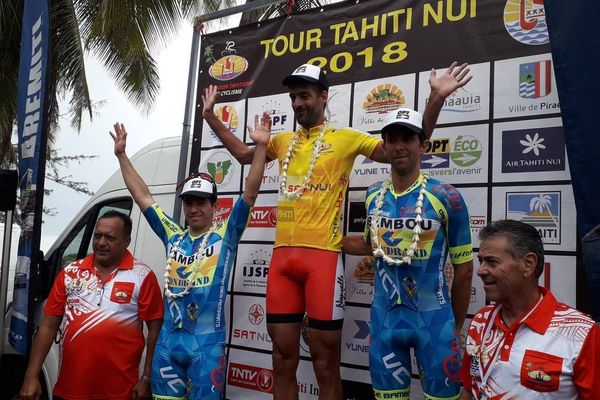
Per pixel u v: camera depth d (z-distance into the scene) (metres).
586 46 2.10
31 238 3.43
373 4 3.11
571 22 2.14
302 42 3.35
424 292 2.26
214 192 2.78
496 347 1.65
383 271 2.36
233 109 3.57
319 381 2.58
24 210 3.54
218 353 2.61
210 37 3.74
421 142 2.33
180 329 2.64
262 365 3.18
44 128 3.46
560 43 2.16
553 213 2.48
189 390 2.61
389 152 2.31
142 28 7.38
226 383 3.29
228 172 3.54
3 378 4.23
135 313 2.85
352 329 2.88
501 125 2.64
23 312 3.45
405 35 2.98
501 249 1.63
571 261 2.41
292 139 2.82
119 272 2.86
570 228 2.43
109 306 2.79
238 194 3.47
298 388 2.96
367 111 3.05
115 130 3.13
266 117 2.79
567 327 1.54
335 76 3.18
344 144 2.66
